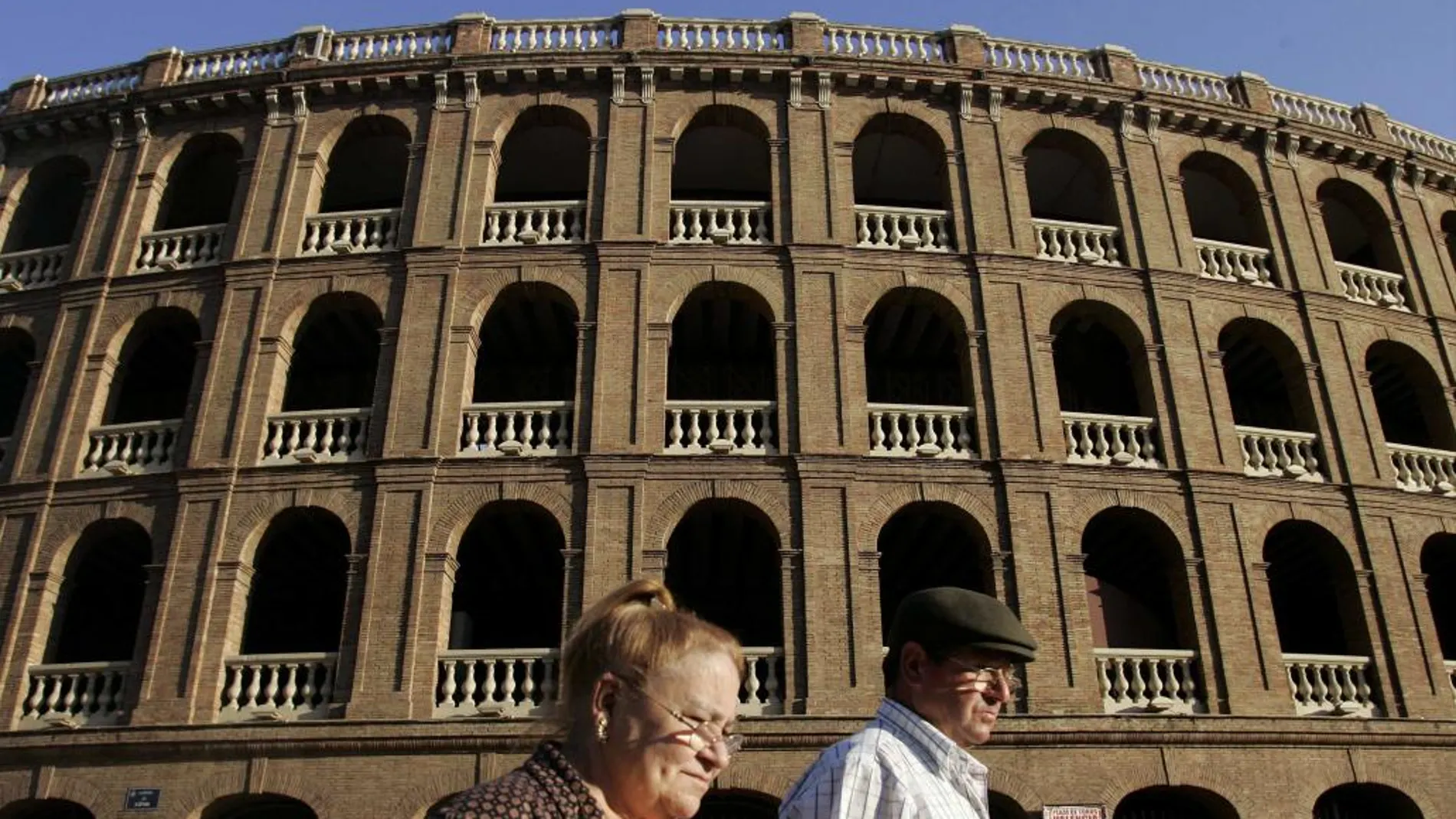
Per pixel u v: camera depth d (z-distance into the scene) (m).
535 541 22.11
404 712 17.61
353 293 21.64
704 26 24.31
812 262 21.69
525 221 23.58
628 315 21.06
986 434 20.52
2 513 20.33
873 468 19.83
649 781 3.33
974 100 24.08
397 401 20.33
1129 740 18.14
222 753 17.56
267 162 23.45
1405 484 22.42
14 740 17.91
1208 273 23.56
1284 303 23.56
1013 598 19.09
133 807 17.34
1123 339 22.72
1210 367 22.12
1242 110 25.11
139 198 23.61
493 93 23.80
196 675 18.25
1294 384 23.12
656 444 19.91
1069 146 24.62
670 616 3.61
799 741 17.45
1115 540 22.61
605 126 23.28
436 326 21.09
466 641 23.09
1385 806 19.78
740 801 18.22
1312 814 18.52
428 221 22.25
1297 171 25.41
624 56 23.50
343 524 19.70
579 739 3.38
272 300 21.73
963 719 4.56
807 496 19.42
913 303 22.25
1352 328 23.75
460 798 2.95
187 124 24.50
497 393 24.52
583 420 20.09
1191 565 20.02
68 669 18.78
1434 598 26.20
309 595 24.48
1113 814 18.45
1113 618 24.03
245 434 20.31
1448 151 27.95
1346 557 21.14
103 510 20.08
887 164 26.33
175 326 23.06
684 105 23.47
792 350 20.88
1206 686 19.03
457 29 24.42
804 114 23.42
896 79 23.73
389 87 23.94
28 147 25.03
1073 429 21.86
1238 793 18.16
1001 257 22.19
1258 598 20.02
